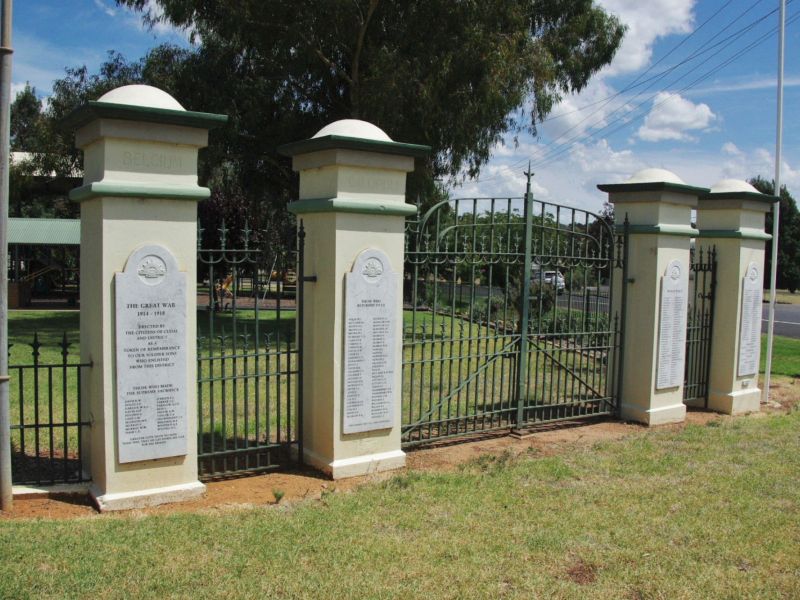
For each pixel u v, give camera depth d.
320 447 5.92
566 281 11.09
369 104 14.88
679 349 8.46
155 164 4.79
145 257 4.77
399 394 6.14
